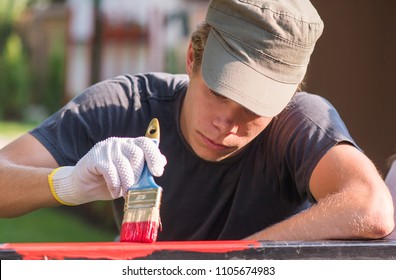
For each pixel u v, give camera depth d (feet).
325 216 9.59
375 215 9.57
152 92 11.96
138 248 7.58
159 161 8.64
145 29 60.85
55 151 11.37
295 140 10.84
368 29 26.07
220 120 10.11
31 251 7.41
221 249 7.73
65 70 69.77
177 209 11.84
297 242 7.98
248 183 11.59
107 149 8.84
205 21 10.73
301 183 10.80
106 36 61.87
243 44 9.96
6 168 10.56
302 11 10.16
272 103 9.98
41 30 77.20
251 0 10.00
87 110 11.75
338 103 26.16
